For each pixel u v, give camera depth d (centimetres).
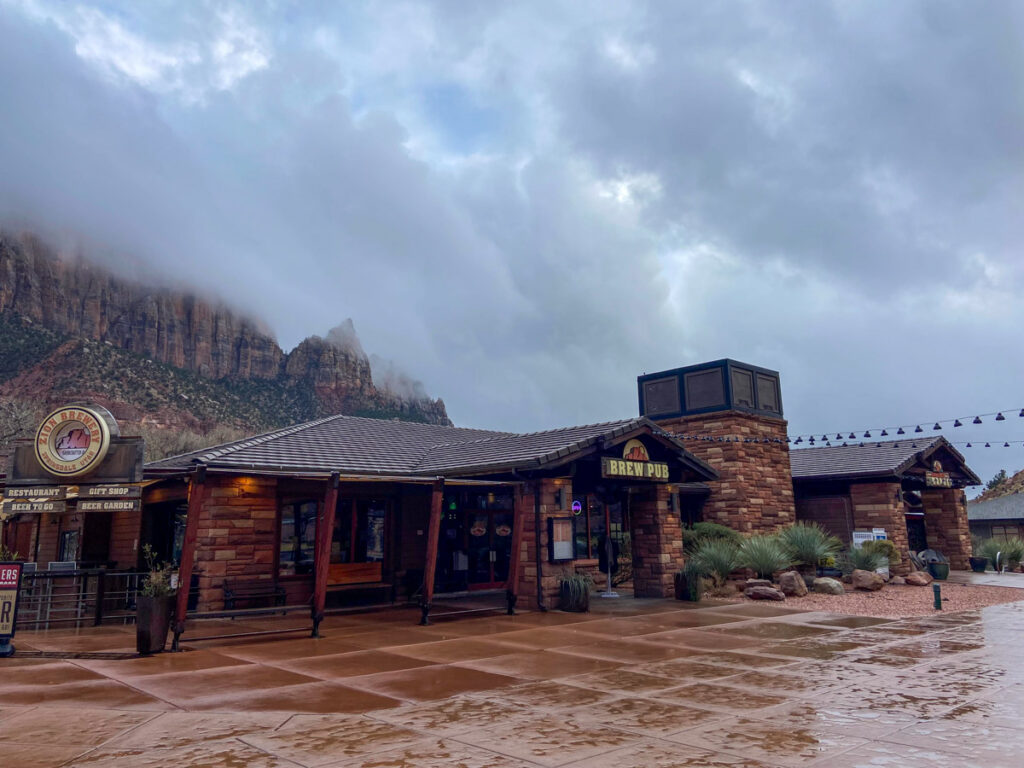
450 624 1340
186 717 673
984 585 2138
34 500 1371
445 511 1942
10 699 747
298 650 1058
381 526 1797
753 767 528
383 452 1998
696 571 1733
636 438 1738
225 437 9038
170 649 1058
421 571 1808
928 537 3116
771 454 2655
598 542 2180
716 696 753
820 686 797
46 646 1112
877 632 1218
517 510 1500
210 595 1468
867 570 2070
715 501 2539
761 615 1450
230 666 931
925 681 822
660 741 593
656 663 945
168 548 1791
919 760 540
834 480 2745
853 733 612
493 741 596
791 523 2658
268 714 685
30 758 550
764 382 2739
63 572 1349
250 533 1543
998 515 4194
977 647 1059
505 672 889
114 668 920
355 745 585
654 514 1839
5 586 1029
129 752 566
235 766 534
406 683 826
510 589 1479
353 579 1716
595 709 702
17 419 4969
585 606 1502
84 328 17962
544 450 1573
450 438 2442
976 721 648
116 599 1602
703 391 2648
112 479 1358
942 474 2828
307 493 1653
